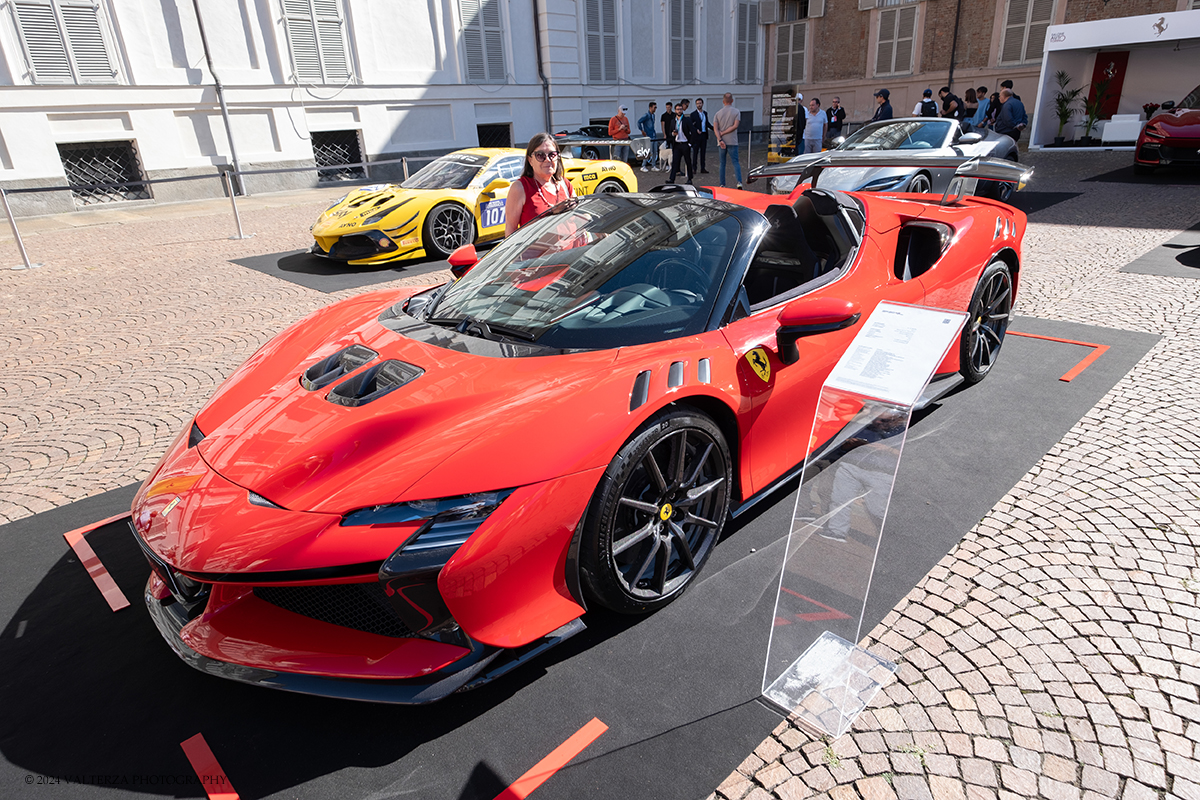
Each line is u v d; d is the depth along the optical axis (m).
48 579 2.40
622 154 15.25
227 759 1.67
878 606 2.06
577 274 2.39
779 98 12.30
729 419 2.14
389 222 7.00
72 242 9.27
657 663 1.91
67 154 12.42
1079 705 1.69
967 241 3.17
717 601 2.14
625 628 2.05
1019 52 18.61
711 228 2.48
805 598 1.90
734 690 1.80
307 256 8.00
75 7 11.85
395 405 1.87
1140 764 1.54
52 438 3.50
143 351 4.79
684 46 21.03
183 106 13.30
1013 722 1.66
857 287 2.66
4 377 4.37
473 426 1.74
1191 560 2.19
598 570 1.84
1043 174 11.56
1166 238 6.64
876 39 21.11
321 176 15.34
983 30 19.05
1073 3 17.34
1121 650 1.85
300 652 1.68
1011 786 1.50
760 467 2.34
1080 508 2.49
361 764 1.64
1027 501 2.56
